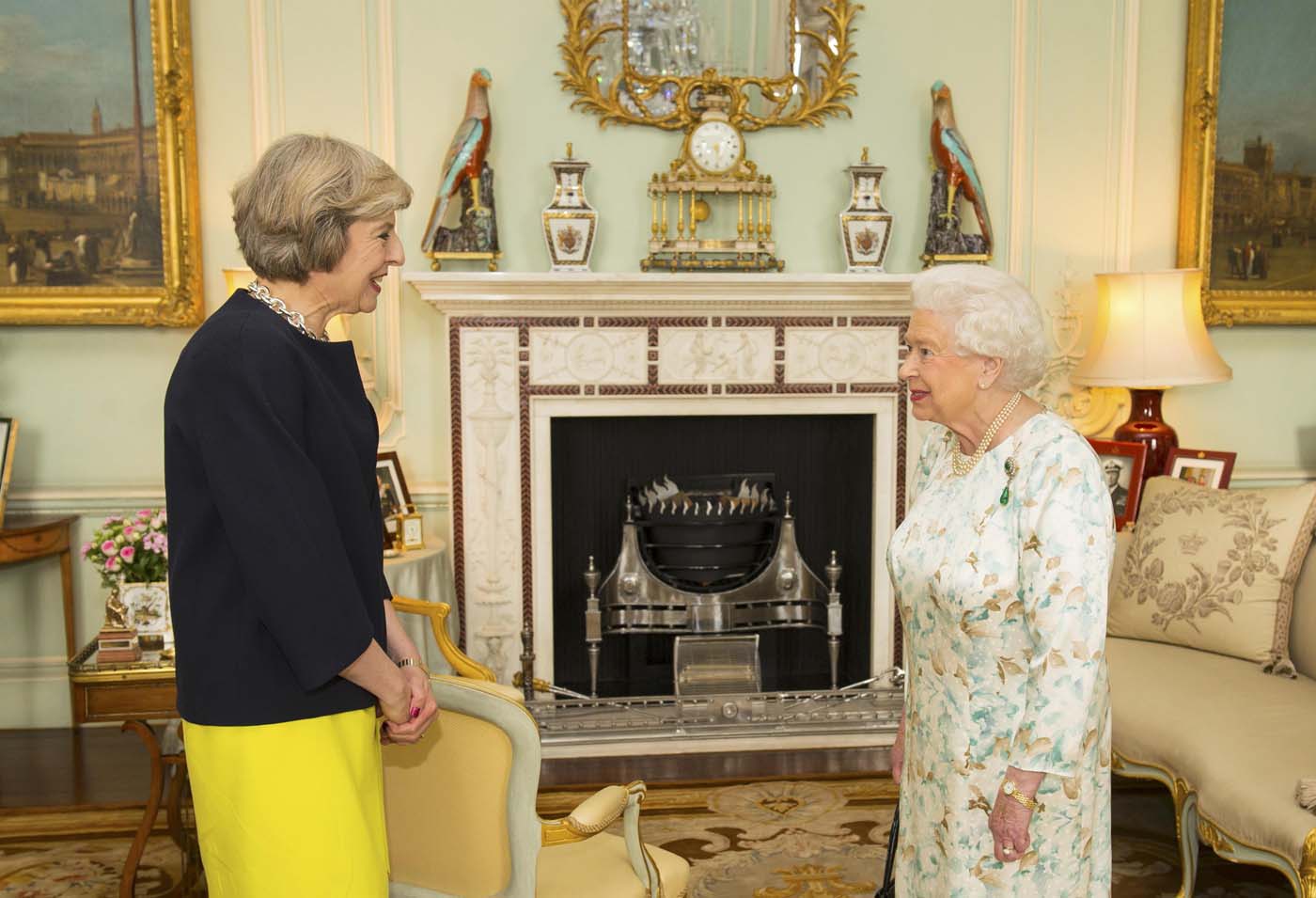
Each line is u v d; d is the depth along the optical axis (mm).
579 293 4078
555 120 4242
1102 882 1970
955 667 1905
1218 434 4703
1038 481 1821
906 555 1995
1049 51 4434
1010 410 1942
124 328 4152
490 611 4270
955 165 4219
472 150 4012
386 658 1741
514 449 4211
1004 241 4488
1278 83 4512
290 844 1681
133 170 4066
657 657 4695
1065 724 1727
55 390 4152
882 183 4402
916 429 4398
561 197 4102
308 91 4137
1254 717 2822
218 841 1718
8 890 2996
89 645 3154
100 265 4086
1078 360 4578
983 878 1896
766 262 4250
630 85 4234
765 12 4270
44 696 4262
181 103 4020
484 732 1886
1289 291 4605
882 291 4176
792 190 4379
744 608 4445
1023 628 1842
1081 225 4520
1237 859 2514
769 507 4422
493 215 4125
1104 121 4484
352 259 1725
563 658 4605
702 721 4121
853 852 3225
